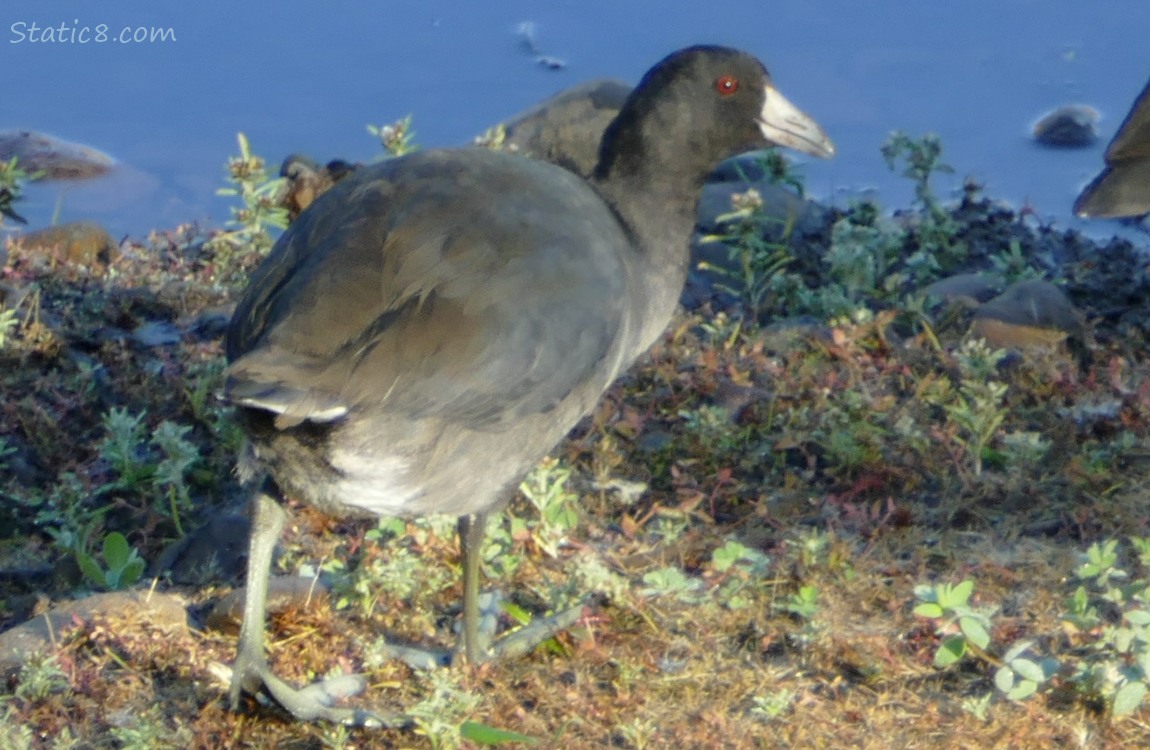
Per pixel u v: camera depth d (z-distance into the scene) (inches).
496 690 303.0
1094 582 340.2
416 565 325.7
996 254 518.9
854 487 375.6
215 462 391.2
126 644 306.5
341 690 297.1
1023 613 330.3
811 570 338.6
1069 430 397.4
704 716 291.4
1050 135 610.2
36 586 349.1
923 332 455.8
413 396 271.9
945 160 600.1
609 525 365.7
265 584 295.4
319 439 275.4
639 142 337.1
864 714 298.5
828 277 495.2
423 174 297.7
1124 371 429.4
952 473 383.6
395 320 272.7
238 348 283.0
